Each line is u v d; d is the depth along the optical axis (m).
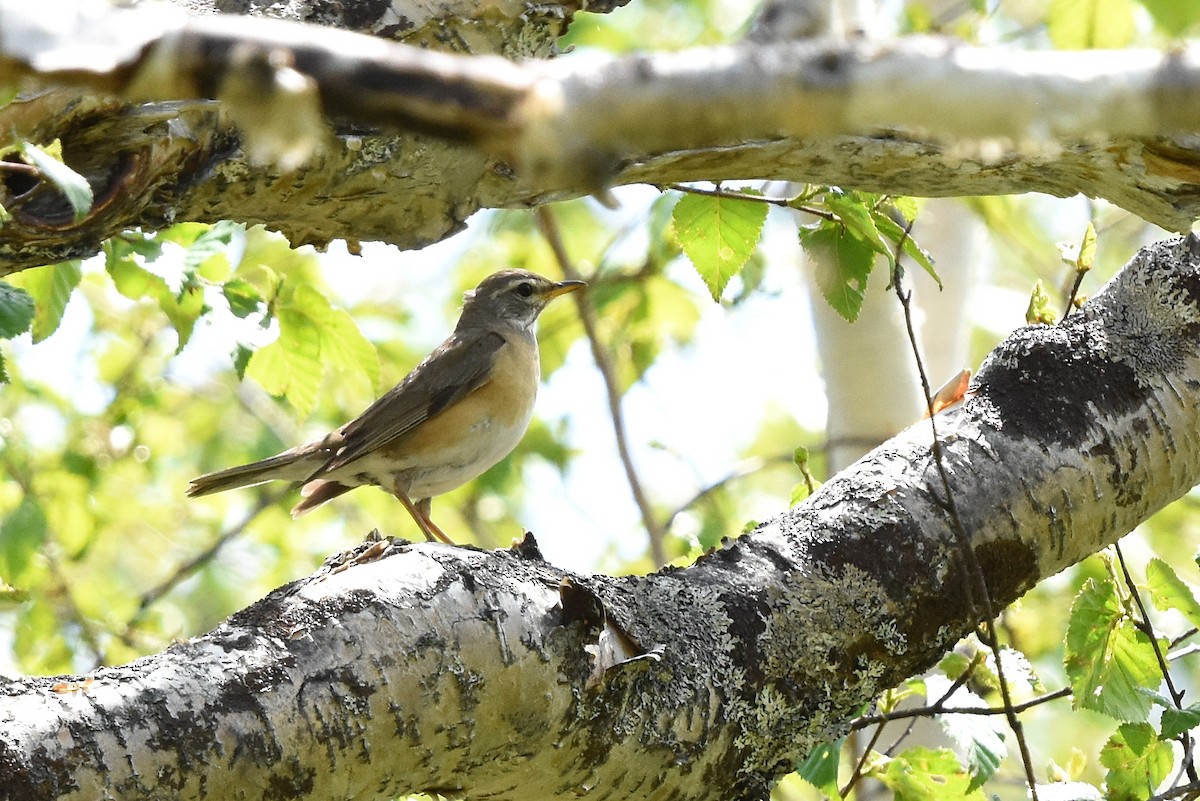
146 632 16.39
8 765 5.29
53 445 18.14
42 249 6.79
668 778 6.86
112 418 18.17
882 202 9.16
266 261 19.73
